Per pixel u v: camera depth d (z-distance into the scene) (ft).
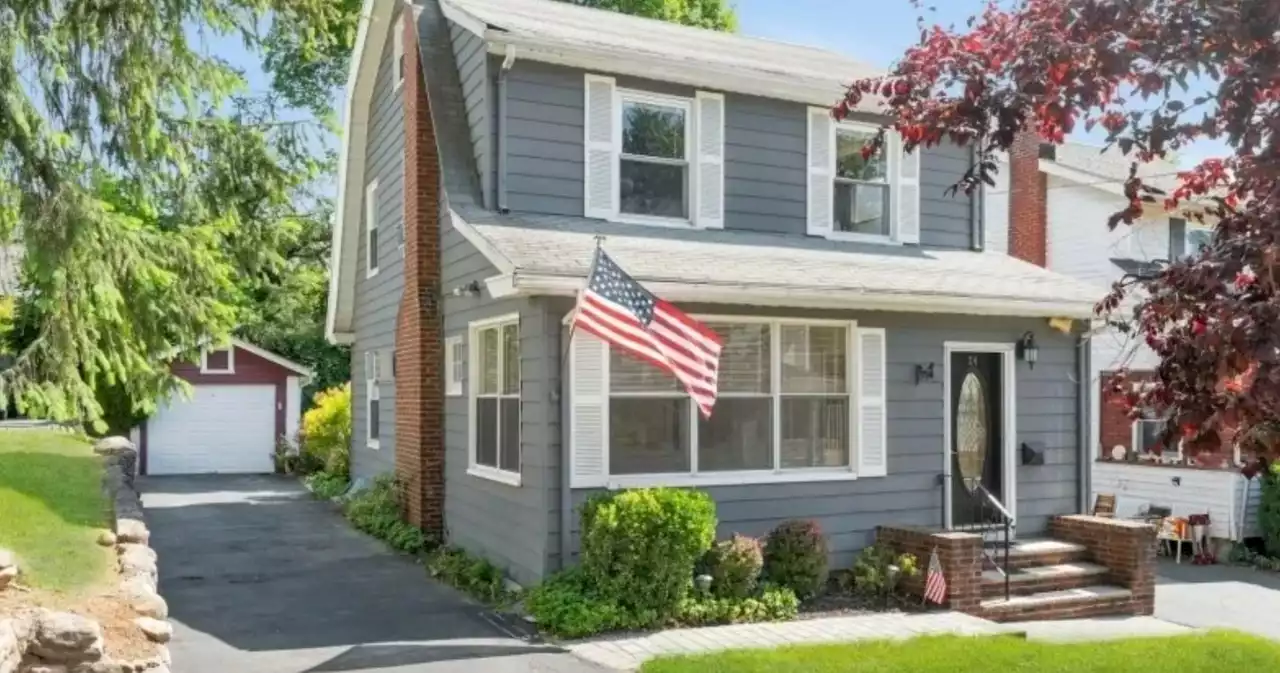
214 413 77.87
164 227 46.24
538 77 38.58
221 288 37.91
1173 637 30.91
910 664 26.00
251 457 78.74
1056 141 18.67
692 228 40.47
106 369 33.76
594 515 31.07
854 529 37.24
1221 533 50.62
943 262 43.42
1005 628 31.83
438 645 28.12
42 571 22.63
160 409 72.13
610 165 39.47
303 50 37.96
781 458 36.40
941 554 34.17
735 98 41.68
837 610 33.32
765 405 36.22
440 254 43.93
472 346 39.81
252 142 36.76
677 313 29.55
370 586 35.70
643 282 31.37
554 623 29.48
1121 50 15.30
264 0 34.86
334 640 28.48
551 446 32.55
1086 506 42.14
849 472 37.24
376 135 54.95
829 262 38.91
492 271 37.19
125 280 33.27
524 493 33.88
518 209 38.09
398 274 49.34
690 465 34.76
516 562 34.63
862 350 37.70
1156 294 15.78
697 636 29.58
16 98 30.76
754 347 36.19
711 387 29.55
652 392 34.37
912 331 39.04
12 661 16.96
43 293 32.04
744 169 41.78
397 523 45.21
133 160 33.96
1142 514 54.19
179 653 26.96
